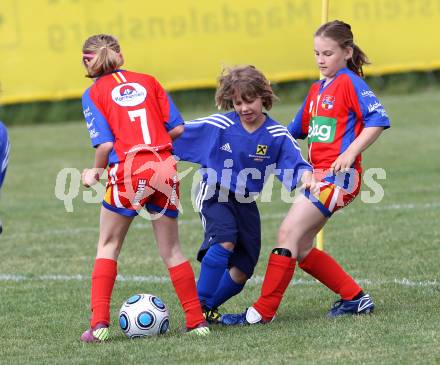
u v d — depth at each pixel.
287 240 19.84
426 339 17.59
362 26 69.19
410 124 61.19
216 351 17.52
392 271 25.31
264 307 19.86
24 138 63.56
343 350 17.09
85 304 23.03
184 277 19.28
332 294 23.02
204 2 66.75
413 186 40.38
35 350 18.48
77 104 71.81
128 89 19.31
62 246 31.41
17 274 27.16
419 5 70.06
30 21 64.44
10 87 64.56
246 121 19.80
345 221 33.31
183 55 66.81
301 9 68.31
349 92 19.84
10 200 41.59
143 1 65.62
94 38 19.80
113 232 19.34
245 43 67.69
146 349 17.94
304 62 68.94
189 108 70.62
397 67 70.31
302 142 48.31
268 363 16.47
